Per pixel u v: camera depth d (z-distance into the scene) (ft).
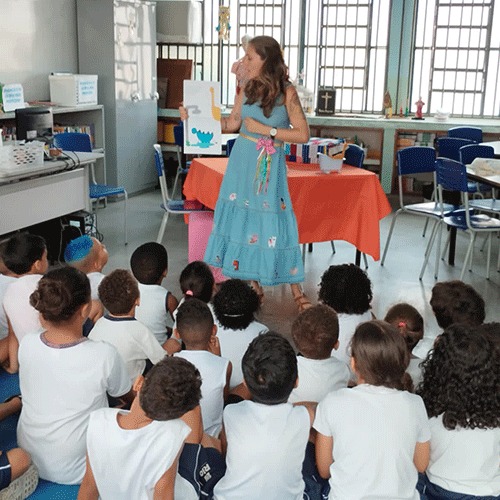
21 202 15.75
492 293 16.21
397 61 28.43
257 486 6.70
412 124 27.12
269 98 12.42
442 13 27.86
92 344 7.66
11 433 8.91
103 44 24.93
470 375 7.04
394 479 6.57
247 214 13.39
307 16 29.19
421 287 16.57
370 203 15.29
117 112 25.48
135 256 11.70
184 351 8.41
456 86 28.48
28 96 23.59
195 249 16.53
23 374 7.71
